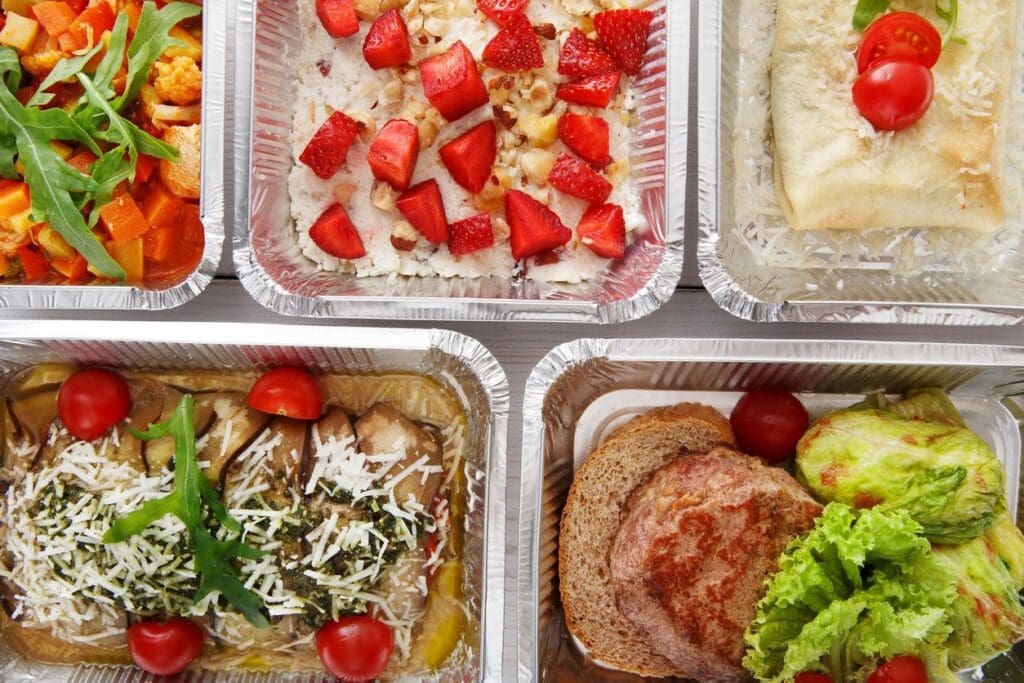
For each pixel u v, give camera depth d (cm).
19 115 56
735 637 53
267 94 58
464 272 59
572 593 56
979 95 56
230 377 59
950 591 53
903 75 54
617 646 57
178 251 59
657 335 61
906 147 56
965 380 58
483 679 54
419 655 57
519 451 61
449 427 58
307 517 55
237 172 57
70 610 56
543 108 59
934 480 54
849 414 57
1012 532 56
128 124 56
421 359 57
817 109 56
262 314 61
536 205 58
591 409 59
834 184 56
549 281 59
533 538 55
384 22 58
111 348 57
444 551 57
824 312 57
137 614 56
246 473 56
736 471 54
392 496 56
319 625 55
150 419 58
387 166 57
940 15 55
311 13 59
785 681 53
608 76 58
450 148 58
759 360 56
